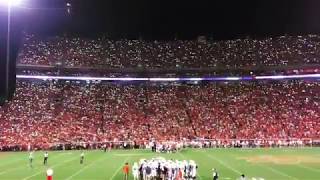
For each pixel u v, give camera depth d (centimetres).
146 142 7031
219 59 9425
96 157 5419
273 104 8188
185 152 6050
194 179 3194
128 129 7406
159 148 6128
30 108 7731
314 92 8506
